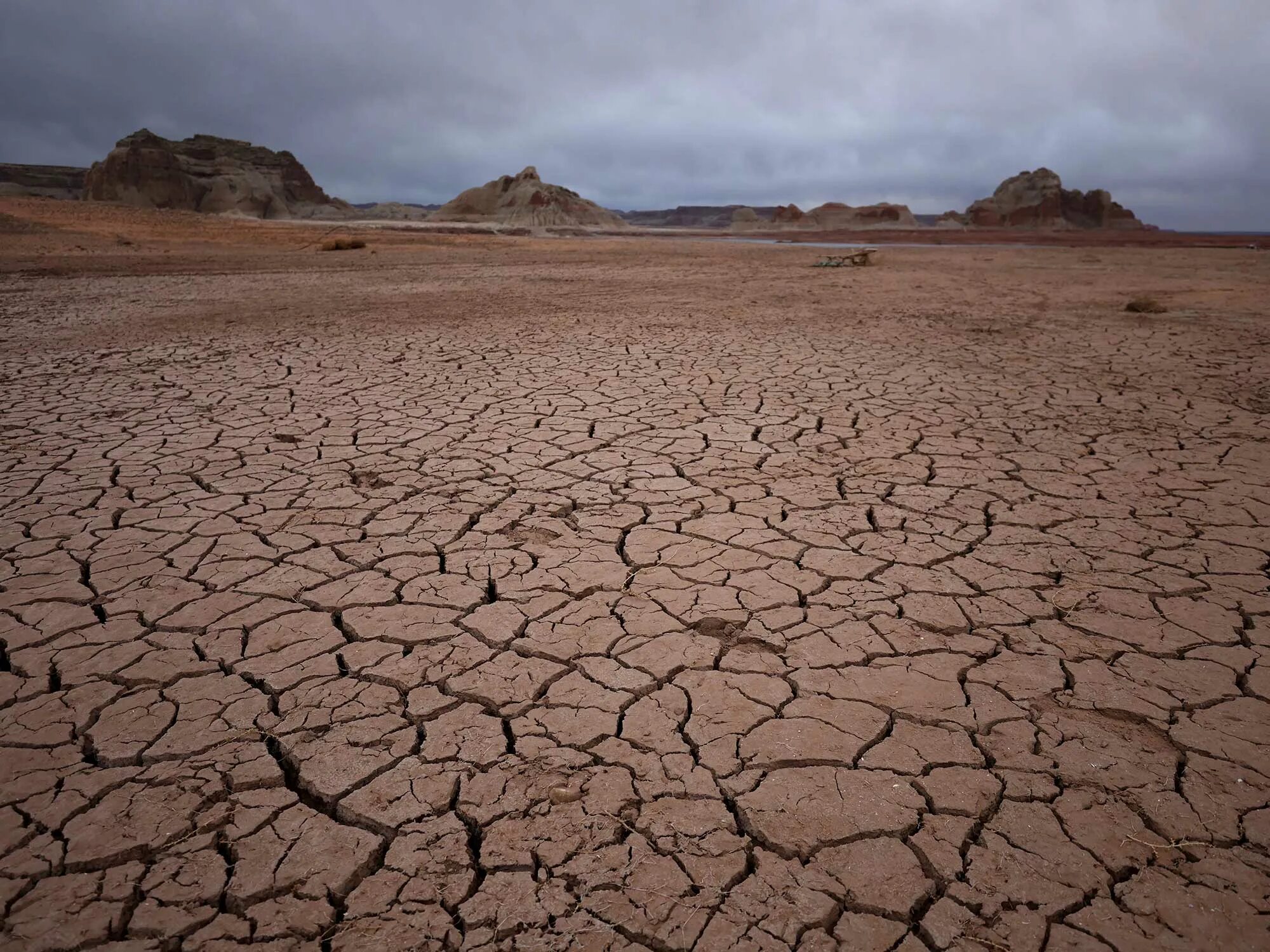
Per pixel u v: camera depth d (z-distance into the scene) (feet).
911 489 12.45
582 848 5.55
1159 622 8.54
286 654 7.95
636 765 6.39
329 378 20.56
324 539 10.61
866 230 312.91
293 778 6.27
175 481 12.80
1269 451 14.35
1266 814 5.84
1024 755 6.48
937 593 9.19
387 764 6.40
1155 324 30.96
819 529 10.93
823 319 32.50
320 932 4.92
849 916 5.02
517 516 11.42
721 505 11.80
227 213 252.83
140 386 19.65
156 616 8.66
